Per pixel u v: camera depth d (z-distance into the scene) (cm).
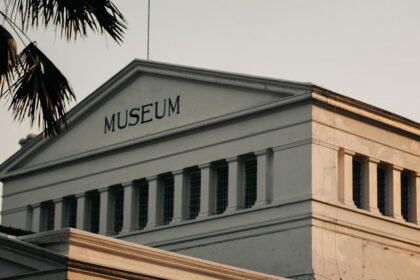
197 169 4544
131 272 3161
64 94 2392
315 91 4216
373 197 4403
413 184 4603
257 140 4356
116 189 4800
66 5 2366
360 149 4391
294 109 4281
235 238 4338
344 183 4306
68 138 4981
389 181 4506
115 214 4775
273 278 3734
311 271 4116
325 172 4244
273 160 4312
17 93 2356
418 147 4638
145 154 4694
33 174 5088
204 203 4453
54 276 3055
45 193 5016
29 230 5038
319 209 4191
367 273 4312
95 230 4825
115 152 4800
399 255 4453
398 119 4516
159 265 3269
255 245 4281
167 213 4612
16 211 5106
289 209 4219
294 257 4169
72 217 4928
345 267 4234
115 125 4816
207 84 4541
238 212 4341
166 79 4684
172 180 4631
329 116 4300
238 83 4419
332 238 4219
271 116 4338
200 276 3409
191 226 4469
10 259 3175
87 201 4875
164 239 4538
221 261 4353
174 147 4603
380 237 4394
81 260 3047
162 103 4678
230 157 4416
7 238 3170
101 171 4828
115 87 4825
